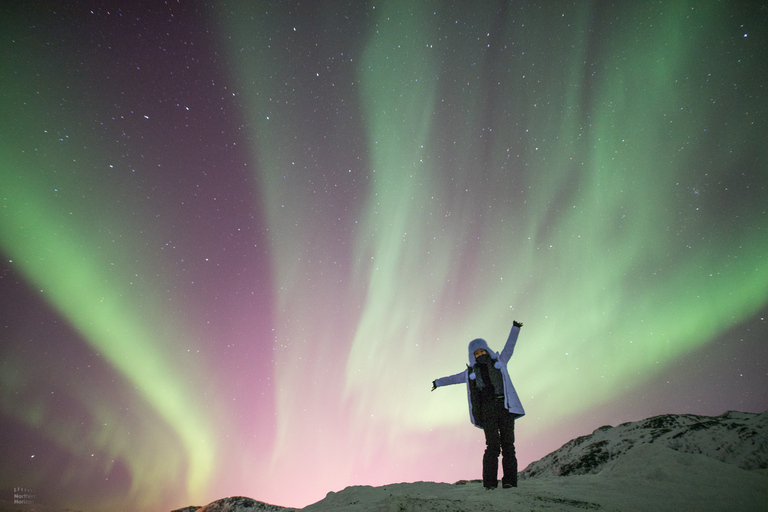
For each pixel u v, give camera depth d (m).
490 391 3.16
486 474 2.95
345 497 3.36
